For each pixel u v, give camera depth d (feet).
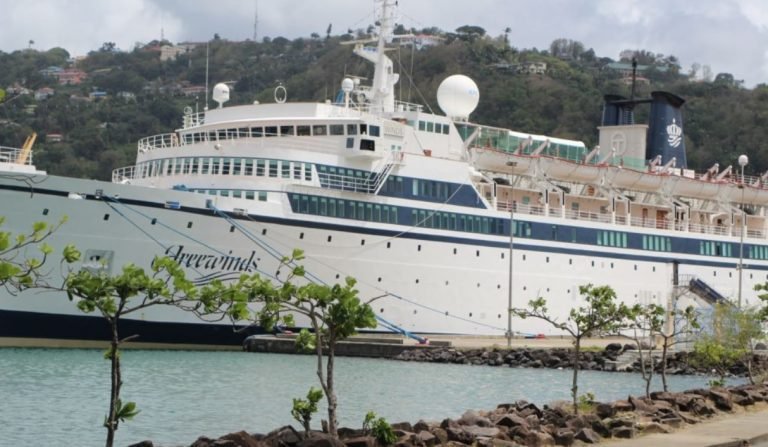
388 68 266.36
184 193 209.56
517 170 276.82
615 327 152.25
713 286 319.27
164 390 159.74
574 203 295.69
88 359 195.11
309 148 235.20
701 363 197.36
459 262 253.85
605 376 216.74
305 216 224.74
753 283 333.01
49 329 203.10
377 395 165.07
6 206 193.06
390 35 264.93
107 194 201.46
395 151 243.60
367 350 233.35
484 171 274.36
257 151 225.56
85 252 200.54
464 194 255.70
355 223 232.73
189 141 242.58
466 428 101.45
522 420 106.63
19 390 153.79
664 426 110.11
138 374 178.09
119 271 203.82
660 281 303.89
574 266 281.33
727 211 330.13
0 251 73.46
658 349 253.44
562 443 100.78
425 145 258.57
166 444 114.83
